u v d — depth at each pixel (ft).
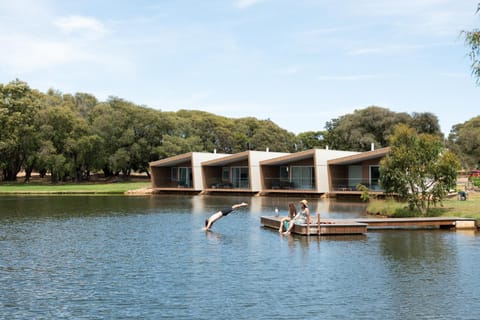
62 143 216.33
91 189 175.83
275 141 285.02
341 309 31.01
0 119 199.93
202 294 34.37
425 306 31.55
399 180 78.54
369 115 224.94
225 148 276.41
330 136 238.07
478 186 131.64
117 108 236.84
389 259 45.73
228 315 29.96
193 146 235.61
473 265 43.04
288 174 155.22
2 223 75.20
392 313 30.25
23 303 32.63
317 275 39.58
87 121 235.40
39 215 87.40
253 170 153.79
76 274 40.50
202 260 45.73
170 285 36.76
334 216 82.38
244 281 37.81
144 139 229.66
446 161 76.48
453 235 61.41
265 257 46.93
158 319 29.35
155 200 129.18
